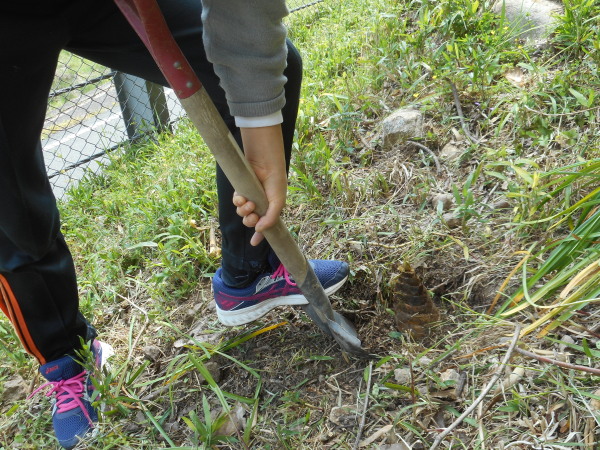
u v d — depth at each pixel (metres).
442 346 1.76
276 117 1.35
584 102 2.36
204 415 1.79
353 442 1.59
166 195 2.72
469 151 2.46
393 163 2.56
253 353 1.94
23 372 2.08
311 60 3.54
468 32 3.17
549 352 1.60
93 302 2.33
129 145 3.45
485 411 1.52
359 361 1.80
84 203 3.03
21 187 1.48
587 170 1.80
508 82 2.72
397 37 3.37
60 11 1.42
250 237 1.76
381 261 2.11
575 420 1.43
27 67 1.39
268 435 1.67
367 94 3.03
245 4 1.18
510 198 2.15
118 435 1.77
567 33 2.80
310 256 2.25
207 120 1.26
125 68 1.65
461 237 2.09
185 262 2.30
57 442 1.84
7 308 1.69
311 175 2.48
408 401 1.63
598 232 1.57
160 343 2.09
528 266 1.87
